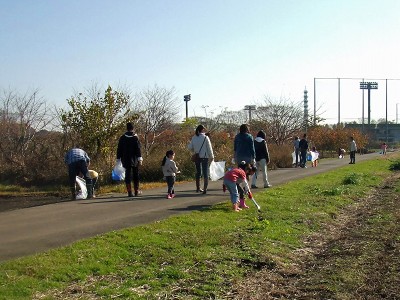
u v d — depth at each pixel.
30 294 5.46
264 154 15.19
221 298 6.12
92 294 5.70
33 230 8.52
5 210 11.50
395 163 30.38
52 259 6.52
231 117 49.94
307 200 13.12
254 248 8.15
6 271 5.99
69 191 16.03
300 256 8.45
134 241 7.67
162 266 6.83
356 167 26.47
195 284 6.40
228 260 7.46
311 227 10.45
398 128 100.62
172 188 12.82
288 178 19.34
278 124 40.22
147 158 18.59
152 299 5.75
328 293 6.67
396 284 7.02
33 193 16.12
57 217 9.84
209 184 16.52
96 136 17.39
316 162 30.17
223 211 10.56
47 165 18.03
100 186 15.48
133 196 13.16
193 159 13.74
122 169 13.97
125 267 6.63
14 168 18.56
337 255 8.59
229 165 21.69
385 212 12.90
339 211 12.69
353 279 7.21
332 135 49.88
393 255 8.52
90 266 6.45
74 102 18.11
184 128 31.12
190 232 8.50
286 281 7.14
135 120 20.53
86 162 13.08
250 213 10.70
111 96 18.17
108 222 9.24
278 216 10.77
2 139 20.19
